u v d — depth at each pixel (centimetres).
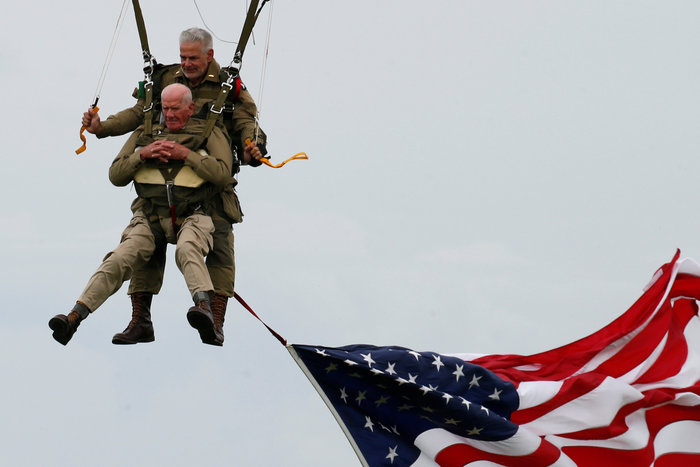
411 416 2719
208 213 2706
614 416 2900
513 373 2956
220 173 2658
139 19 2780
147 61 2780
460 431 2730
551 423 2873
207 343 2655
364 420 2692
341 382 2678
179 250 2627
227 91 2725
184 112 2677
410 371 2745
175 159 2661
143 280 2773
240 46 2759
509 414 2848
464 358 2945
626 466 2900
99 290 2606
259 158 2709
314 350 2650
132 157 2678
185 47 2722
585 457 2880
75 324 2584
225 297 2744
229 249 2759
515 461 2764
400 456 2697
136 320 2777
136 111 2797
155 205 2683
